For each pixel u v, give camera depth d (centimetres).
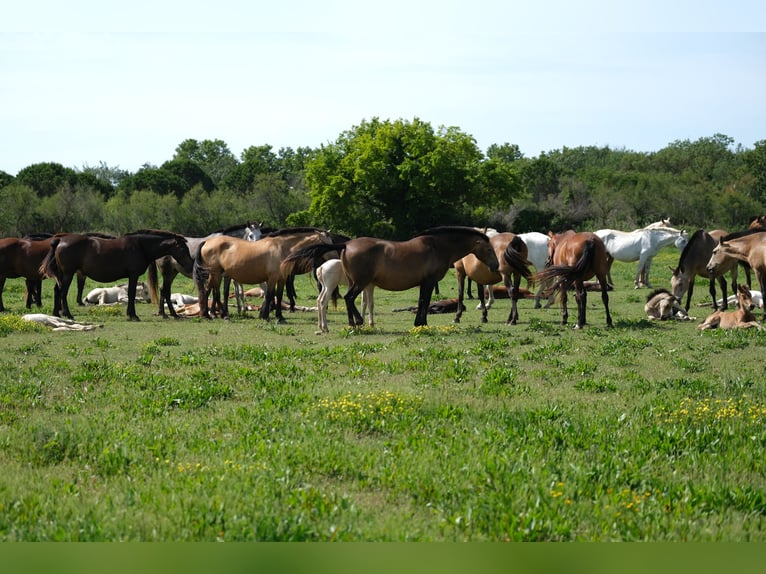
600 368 1298
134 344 1588
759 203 8494
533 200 8956
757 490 664
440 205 6862
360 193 6875
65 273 2066
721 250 2042
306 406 964
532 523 581
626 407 991
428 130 6725
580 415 934
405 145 6700
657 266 4306
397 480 685
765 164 9156
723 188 9112
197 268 2091
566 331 1798
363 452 769
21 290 3055
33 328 1762
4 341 1600
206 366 1303
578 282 1822
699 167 10925
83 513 607
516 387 1120
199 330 1852
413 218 6731
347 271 1783
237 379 1170
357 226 6850
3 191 6750
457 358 1344
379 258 1762
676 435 817
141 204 7138
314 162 6862
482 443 792
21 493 652
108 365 1259
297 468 716
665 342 1596
